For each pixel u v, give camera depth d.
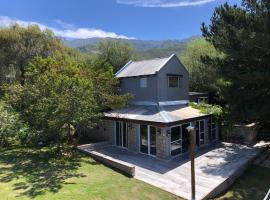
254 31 17.42
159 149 17.45
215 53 32.56
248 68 18.55
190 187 12.64
